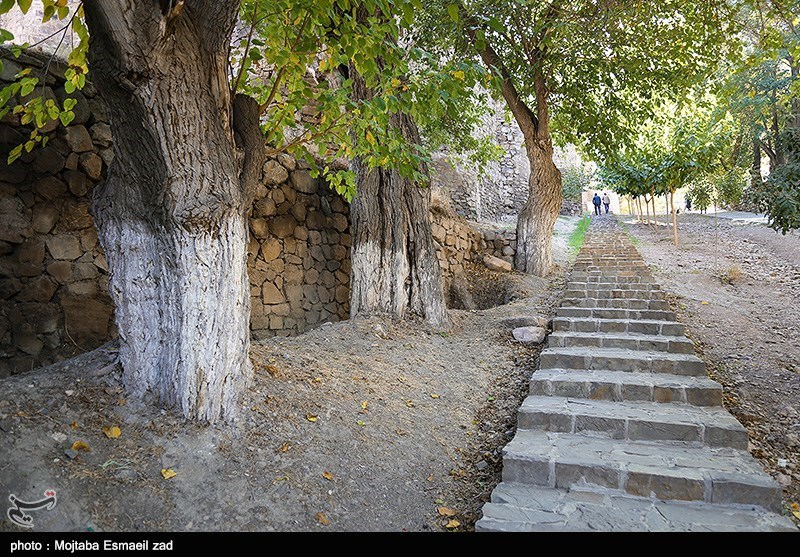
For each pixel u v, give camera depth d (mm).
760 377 4848
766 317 6547
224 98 3273
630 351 5000
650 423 3621
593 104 10430
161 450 2830
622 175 13992
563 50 9508
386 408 4086
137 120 2898
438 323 6375
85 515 2344
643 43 9000
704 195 14531
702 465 3150
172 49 2883
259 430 3215
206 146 3102
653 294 6711
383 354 5230
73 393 3035
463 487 3414
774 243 10828
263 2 3490
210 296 3158
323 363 4516
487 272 10398
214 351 3154
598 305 6543
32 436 2631
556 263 11484
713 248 11305
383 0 3055
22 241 4367
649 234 14414
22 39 8805
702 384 4133
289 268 6695
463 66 3744
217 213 3139
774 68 13633
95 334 4773
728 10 8180
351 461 3283
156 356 3168
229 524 2570
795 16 6773
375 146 4051
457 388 4922
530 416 3873
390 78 3836
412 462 3520
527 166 18719
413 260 6391
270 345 4520
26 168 4426
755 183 5230
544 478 3209
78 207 4758
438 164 14055
